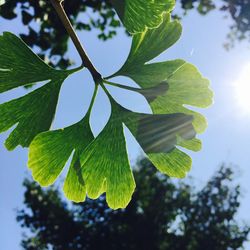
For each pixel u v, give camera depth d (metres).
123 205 0.20
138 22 0.17
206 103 0.19
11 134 0.20
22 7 0.60
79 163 0.20
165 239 2.01
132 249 1.99
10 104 0.20
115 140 0.20
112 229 2.00
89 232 2.00
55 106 0.20
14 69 0.19
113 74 0.20
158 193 2.07
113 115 0.20
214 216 2.04
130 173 0.20
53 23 0.67
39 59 0.20
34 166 0.19
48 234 2.02
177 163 0.19
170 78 0.19
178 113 0.19
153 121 0.19
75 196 0.20
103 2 0.75
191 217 2.05
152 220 2.01
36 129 0.20
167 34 0.19
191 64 0.19
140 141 0.20
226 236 2.01
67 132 0.20
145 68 0.19
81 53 0.19
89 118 0.20
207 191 2.08
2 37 0.19
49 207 2.01
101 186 0.20
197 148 0.19
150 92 0.19
